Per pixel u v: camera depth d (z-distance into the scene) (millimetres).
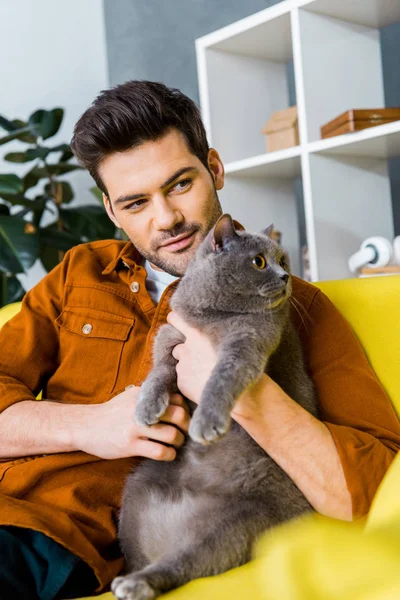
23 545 1176
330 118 2451
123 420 1279
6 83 3807
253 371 1179
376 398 1301
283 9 2424
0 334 1578
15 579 1145
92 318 1505
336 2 2355
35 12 3930
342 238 2422
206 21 3609
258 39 2670
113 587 1029
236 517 1158
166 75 3869
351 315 1473
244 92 2820
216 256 1300
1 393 1447
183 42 3754
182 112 1449
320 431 1192
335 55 2471
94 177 1544
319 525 1083
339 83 2477
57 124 3219
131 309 1505
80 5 4121
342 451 1176
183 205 1425
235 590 971
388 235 2535
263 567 876
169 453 1242
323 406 1320
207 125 2727
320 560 787
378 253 2225
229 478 1244
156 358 1392
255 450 1259
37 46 3930
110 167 1423
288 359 1330
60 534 1180
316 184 2375
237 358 1179
